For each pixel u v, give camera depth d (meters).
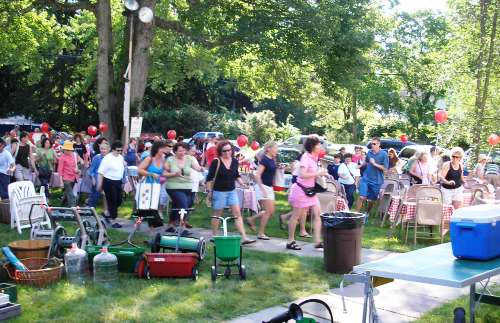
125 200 16.42
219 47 22.45
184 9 24.30
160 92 47.97
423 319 6.12
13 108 45.69
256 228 12.10
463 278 4.13
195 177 13.34
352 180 13.98
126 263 7.67
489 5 20.66
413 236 11.45
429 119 41.69
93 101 45.34
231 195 10.03
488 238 4.77
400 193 12.17
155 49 27.14
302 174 9.59
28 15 25.91
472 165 19.88
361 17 22.47
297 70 25.92
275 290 7.16
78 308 6.20
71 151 13.60
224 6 21.89
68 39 29.86
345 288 7.32
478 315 6.29
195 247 8.20
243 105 64.62
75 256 7.38
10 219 11.81
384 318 6.20
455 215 4.97
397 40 41.97
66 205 14.61
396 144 32.34
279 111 63.56
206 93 51.53
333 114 44.34
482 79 20.81
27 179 15.11
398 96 41.16
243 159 17.20
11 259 7.29
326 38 20.75
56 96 45.38
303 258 8.98
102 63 20.59
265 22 20.67
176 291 6.98
